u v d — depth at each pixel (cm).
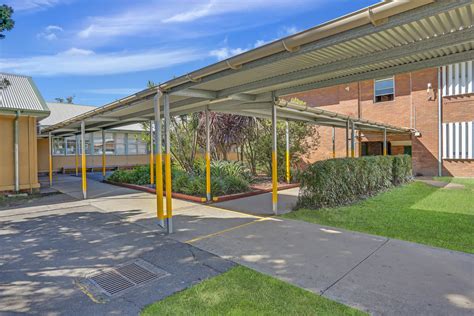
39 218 687
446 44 356
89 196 1004
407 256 418
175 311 287
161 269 392
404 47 385
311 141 1565
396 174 1187
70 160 2042
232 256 431
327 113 905
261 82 548
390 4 288
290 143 1313
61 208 802
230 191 980
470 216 648
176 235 541
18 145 1076
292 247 464
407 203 805
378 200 851
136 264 410
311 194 755
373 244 471
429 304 291
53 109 2091
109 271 390
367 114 1717
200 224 616
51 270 395
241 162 1394
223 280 352
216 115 1344
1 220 670
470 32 340
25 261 426
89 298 321
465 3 266
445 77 1484
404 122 1602
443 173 1492
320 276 358
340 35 342
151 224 623
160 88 572
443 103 1493
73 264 414
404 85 1603
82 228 597
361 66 431
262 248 462
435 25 327
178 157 1384
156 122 588
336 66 445
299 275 362
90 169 2105
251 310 285
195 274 373
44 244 499
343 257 418
